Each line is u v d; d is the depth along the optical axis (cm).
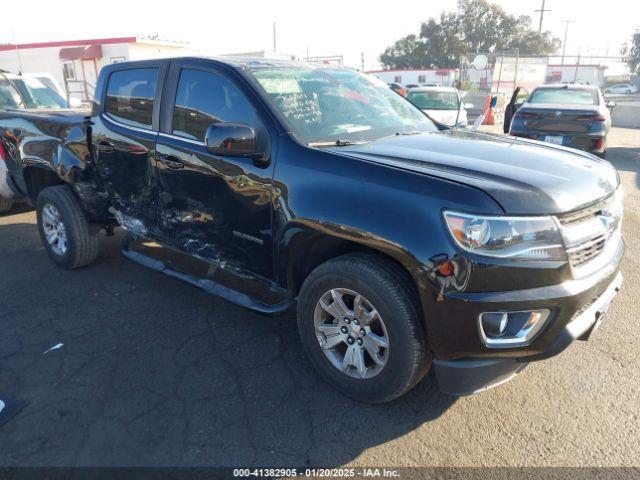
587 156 334
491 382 268
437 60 6462
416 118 406
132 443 269
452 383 268
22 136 505
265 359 344
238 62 360
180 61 377
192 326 386
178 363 340
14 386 316
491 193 244
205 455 262
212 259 372
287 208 299
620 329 379
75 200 467
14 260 521
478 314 245
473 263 241
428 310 255
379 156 291
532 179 262
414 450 264
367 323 284
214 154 312
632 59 4988
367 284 271
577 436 272
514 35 6216
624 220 653
